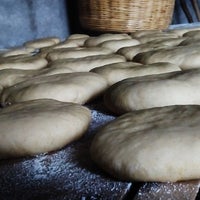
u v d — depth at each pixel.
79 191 0.34
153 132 0.38
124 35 1.13
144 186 0.34
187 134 0.37
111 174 0.37
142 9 1.25
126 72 0.65
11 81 0.68
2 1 1.41
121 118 0.44
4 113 0.48
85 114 0.48
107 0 1.24
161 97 0.51
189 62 0.70
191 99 0.51
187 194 0.33
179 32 1.18
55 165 0.40
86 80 0.60
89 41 1.08
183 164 0.34
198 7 1.79
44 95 0.56
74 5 1.60
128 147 0.37
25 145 0.42
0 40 1.44
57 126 0.43
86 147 0.44
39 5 1.50
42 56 0.93
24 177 0.38
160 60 0.73
